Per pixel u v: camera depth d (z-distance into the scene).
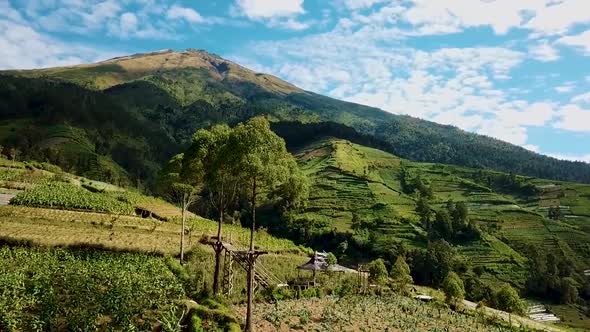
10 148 179.00
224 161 39.22
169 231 79.88
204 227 89.69
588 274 147.75
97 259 56.59
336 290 64.38
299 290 56.34
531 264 146.50
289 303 51.16
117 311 34.44
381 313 53.53
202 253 63.62
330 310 49.22
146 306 36.38
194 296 44.47
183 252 64.00
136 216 93.31
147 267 51.25
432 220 169.50
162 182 62.47
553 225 181.00
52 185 105.50
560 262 147.38
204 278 50.53
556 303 132.25
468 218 171.25
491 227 176.38
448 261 130.00
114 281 38.72
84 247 61.56
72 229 70.88
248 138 37.47
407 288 84.81
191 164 46.19
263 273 62.69
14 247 56.88
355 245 147.00
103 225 76.94
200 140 44.81
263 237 96.44
